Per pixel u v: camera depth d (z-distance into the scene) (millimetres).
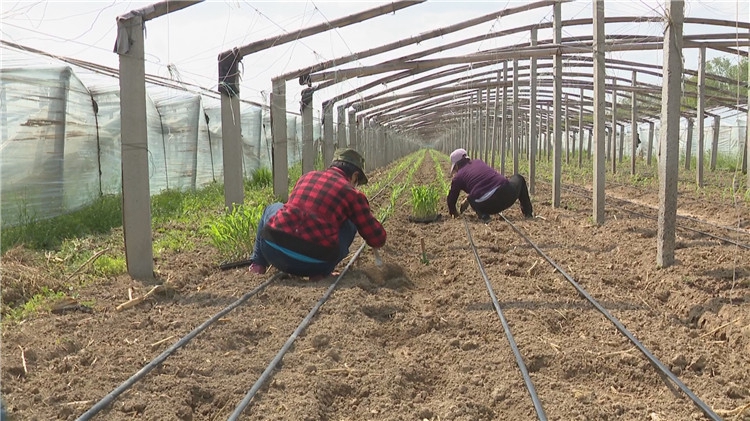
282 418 3543
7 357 4172
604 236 9227
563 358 4426
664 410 3738
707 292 6090
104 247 7770
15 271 5844
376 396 3928
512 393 3908
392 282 6664
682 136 31312
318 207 6270
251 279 6477
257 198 12711
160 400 3736
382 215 10883
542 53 11578
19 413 3521
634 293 6383
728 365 4434
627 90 18859
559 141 12641
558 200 12781
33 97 9008
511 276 7066
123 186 6277
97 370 4125
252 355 4504
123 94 6191
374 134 30953
